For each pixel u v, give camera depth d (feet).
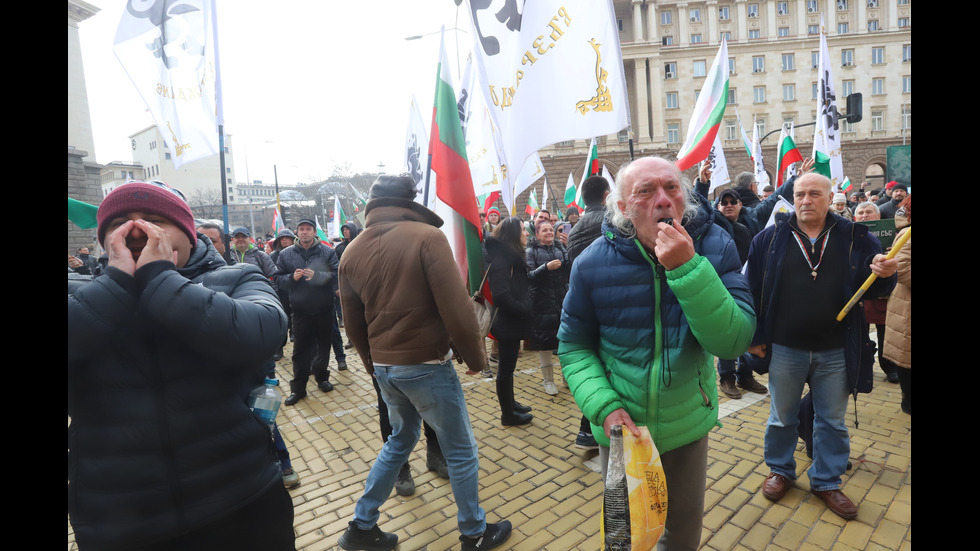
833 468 8.48
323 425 13.79
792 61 123.95
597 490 9.50
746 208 14.64
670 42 125.39
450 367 7.39
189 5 10.20
